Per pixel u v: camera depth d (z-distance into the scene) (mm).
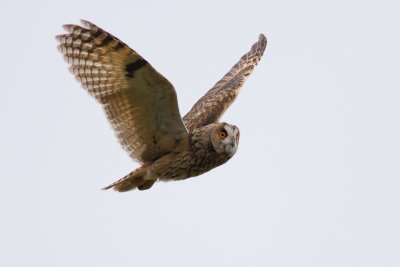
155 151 12469
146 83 11289
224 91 15414
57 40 11062
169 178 12852
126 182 12742
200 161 12625
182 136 12367
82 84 11453
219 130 12570
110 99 11617
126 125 11969
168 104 11641
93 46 11117
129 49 10805
